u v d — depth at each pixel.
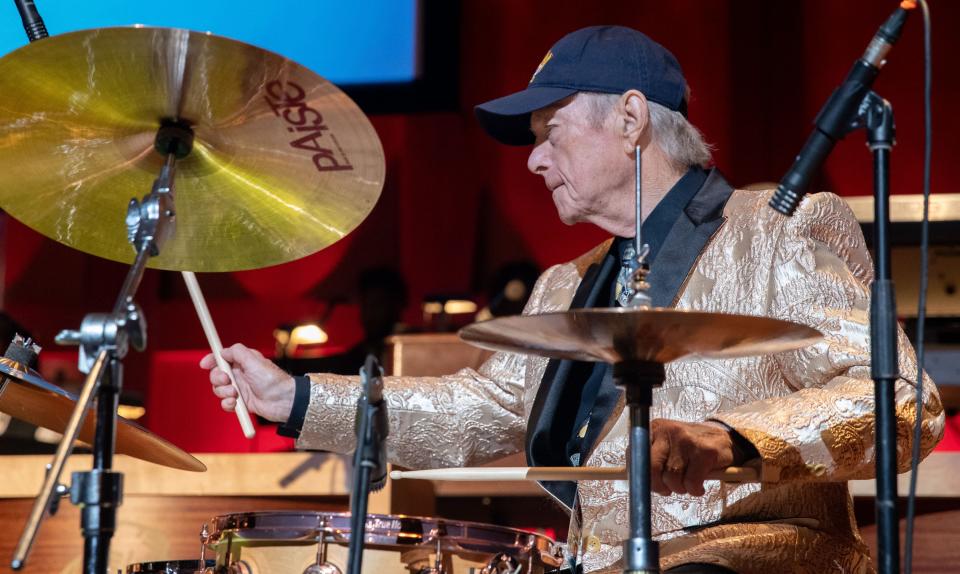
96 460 2.28
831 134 2.44
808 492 3.00
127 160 3.10
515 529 2.95
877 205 2.39
